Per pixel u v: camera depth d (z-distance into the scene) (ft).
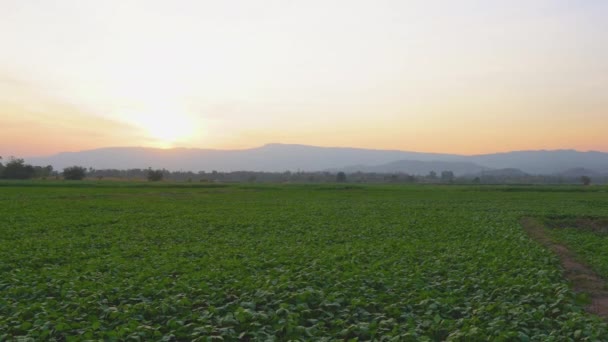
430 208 147.02
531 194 226.38
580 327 32.42
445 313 36.06
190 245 71.41
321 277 45.47
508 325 32.58
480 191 257.14
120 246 69.31
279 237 80.43
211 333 31.17
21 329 31.53
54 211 126.82
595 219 116.98
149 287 41.34
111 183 302.66
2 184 260.62
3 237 79.20
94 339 29.84
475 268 50.21
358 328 32.22
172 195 217.97
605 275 53.16
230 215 120.57
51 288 41.37
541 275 47.42
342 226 96.37
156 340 30.35
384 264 53.42
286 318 33.50
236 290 40.83
